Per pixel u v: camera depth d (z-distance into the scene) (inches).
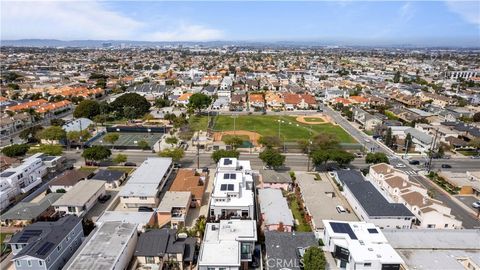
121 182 3390.7
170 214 2578.7
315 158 3649.1
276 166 3690.9
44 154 3831.2
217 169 3289.9
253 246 2129.7
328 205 2783.0
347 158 3624.5
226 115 6373.0
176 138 4675.2
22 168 3208.7
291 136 5014.8
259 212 2819.9
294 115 6437.0
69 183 3093.0
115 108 6063.0
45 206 2672.2
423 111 6181.1
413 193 2876.5
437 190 3361.2
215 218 2635.3
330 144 4183.1
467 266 2138.3
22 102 6441.9
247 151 4394.7
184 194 2837.1
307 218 2691.9
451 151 4498.0
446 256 2155.5
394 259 1932.8
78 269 1771.7
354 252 1974.7
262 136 4862.2
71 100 6914.4
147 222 2453.2
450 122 5374.0
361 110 6102.4
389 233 2373.3
